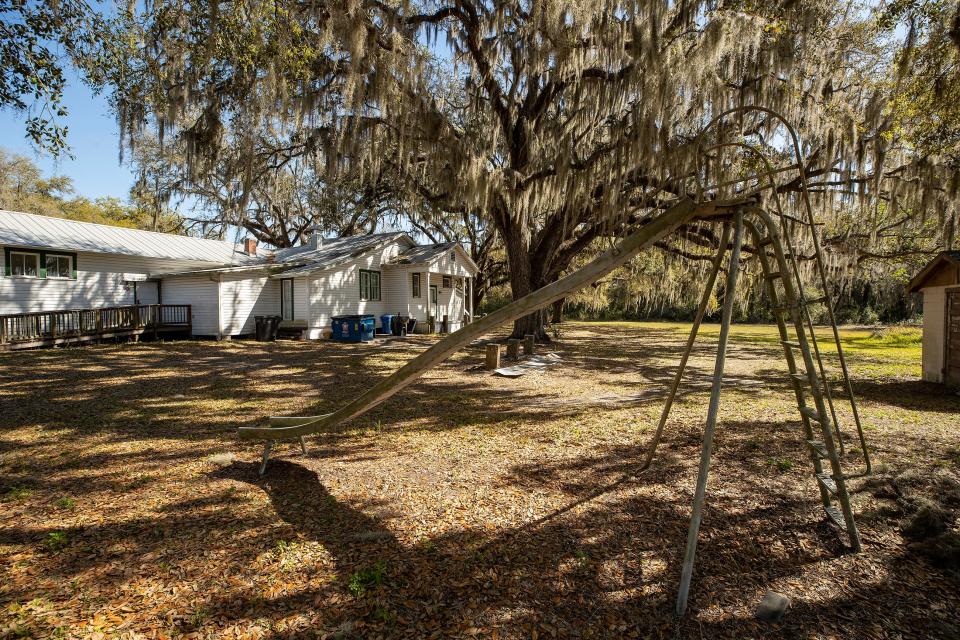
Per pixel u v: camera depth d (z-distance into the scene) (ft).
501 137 47.65
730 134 31.40
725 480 13.67
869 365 42.37
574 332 87.51
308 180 80.38
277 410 24.21
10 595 8.14
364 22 31.12
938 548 9.29
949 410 23.47
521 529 10.80
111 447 17.61
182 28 28.53
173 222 110.83
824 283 10.33
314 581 8.70
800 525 10.86
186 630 7.32
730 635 7.29
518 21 41.24
